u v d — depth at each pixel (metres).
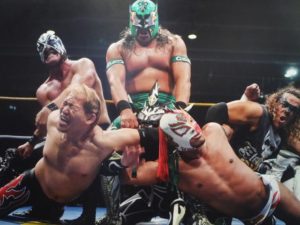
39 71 11.80
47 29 10.07
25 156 4.11
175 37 4.04
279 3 9.38
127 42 3.94
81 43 10.40
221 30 10.48
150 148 3.02
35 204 3.63
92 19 10.02
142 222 3.61
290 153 4.03
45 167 3.25
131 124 3.33
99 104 3.02
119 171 3.01
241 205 3.09
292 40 10.40
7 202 3.42
